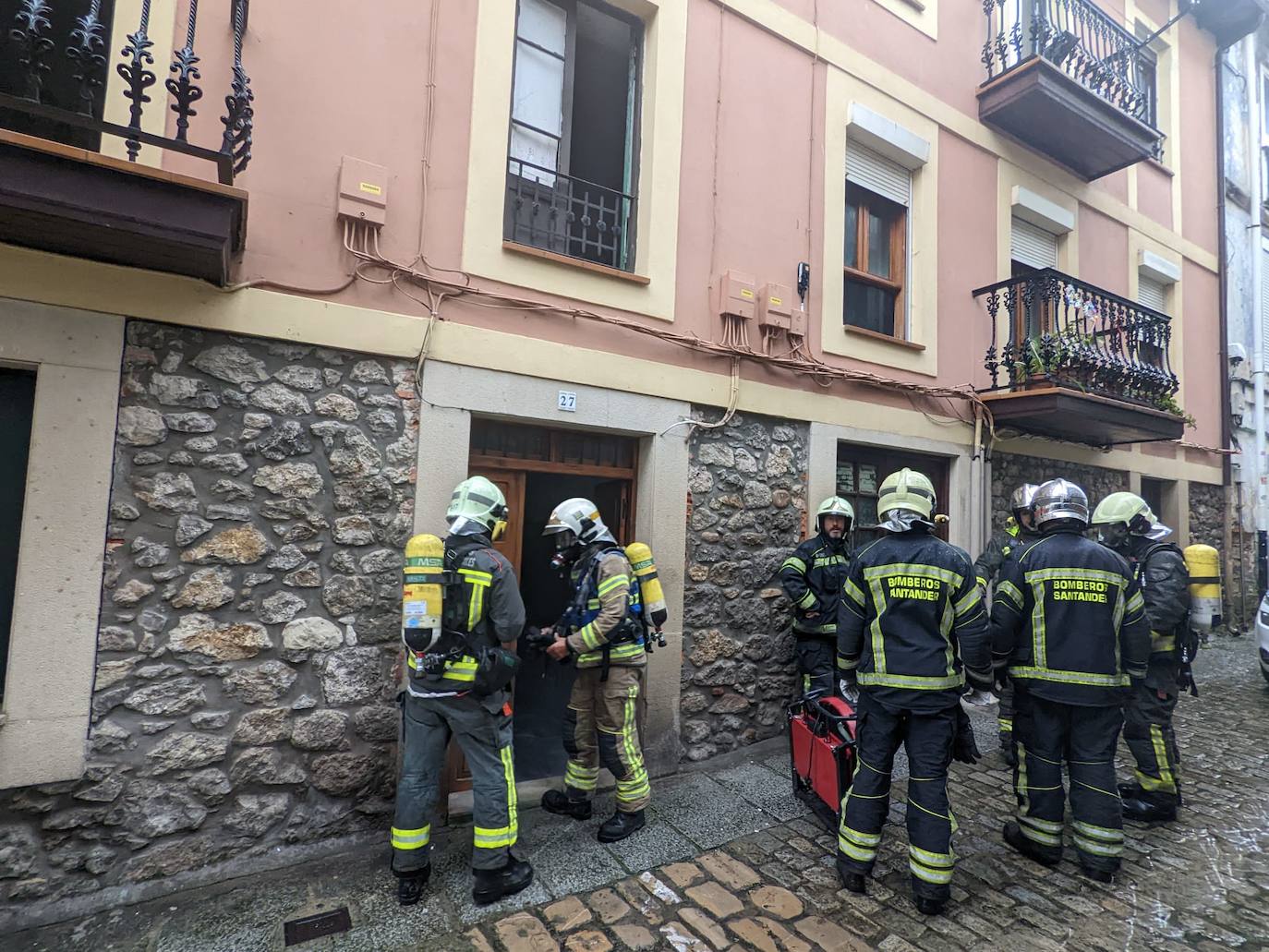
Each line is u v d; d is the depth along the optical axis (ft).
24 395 8.60
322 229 10.11
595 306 12.52
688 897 8.91
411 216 10.77
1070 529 10.12
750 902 8.82
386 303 10.53
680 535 13.35
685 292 13.76
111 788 8.45
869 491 17.49
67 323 8.38
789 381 15.17
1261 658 19.20
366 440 10.25
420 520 10.52
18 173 6.98
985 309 19.49
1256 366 29.68
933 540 9.39
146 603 8.73
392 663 10.23
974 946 7.98
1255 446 29.48
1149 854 10.27
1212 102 28.53
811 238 15.75
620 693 10.39
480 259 11.33
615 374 12.59
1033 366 17.98
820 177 16.05
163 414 8.96
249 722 9.27
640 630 10.73
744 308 14.32
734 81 14.74
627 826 10.44
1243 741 15.46
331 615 9.86
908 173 18.43
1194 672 21.74
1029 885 9.37
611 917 8.43
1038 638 9.79
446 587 8.73
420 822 8.63
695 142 14.03
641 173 13.69
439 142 11.07
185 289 9.07
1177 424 20.66
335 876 9.16
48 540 8.18
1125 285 24.00
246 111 8.32
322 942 7.82
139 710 8.63
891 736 9.23
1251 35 30.22
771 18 15.34
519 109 13.17
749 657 14.35
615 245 14.15
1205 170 28.09
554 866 9.59
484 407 11.19
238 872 9.11
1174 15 26.71
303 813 9.57
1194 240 27.30
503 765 8.89
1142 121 21.63
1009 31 20.42
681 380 13.47
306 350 9.94
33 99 7.15
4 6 9.14
